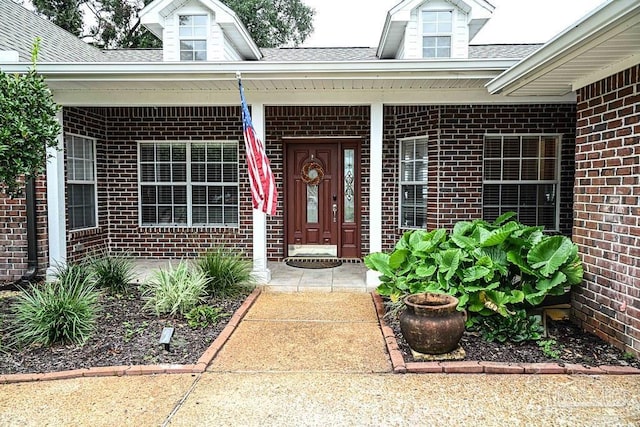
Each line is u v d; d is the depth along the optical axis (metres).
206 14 7.45
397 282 4.36
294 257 7.86
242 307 4.89
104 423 2.67
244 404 2.88
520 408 2.81
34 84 3.97
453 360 3.48
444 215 6.51
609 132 3.75
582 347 3.73
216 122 7.55
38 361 3.53
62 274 5.25
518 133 6.50
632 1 2.49
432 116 6.52
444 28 7.13
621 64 3.56
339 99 5.69
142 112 7.57
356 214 7.73
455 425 2.63
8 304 4.97
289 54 8.95
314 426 2.62
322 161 7.74
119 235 7.72
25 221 5.89
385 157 7.35
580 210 4.20
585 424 2.62
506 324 3.86
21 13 7.98
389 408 2.82
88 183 7.12
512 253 3.96
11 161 3.81
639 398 2.91
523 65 3.98
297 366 3.47
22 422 2.68
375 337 4.10
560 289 3.88
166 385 3.16
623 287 3.59
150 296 5.06
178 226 7.74
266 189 4.84
